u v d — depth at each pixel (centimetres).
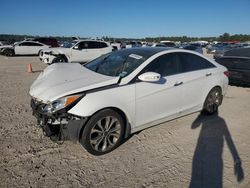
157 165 353
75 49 1533
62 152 379
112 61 461
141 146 406
